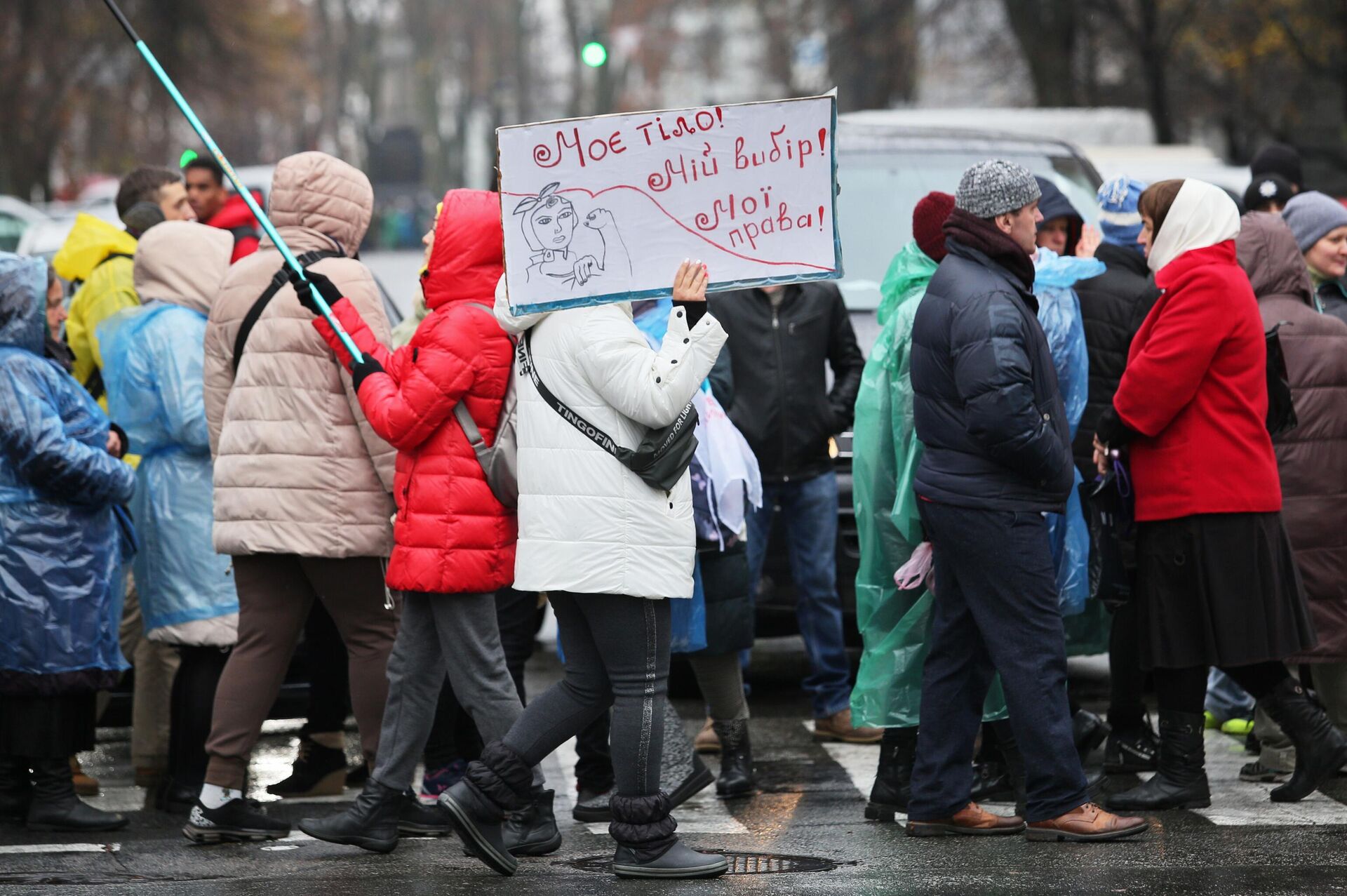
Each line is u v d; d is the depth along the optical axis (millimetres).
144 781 17000
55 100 84812
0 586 14703
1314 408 15641
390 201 132625
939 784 13969
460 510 12984
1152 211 14617
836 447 19031
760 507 16109
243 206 20172
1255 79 78438
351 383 14078
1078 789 13656
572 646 12781
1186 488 14328
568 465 12352
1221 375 14336
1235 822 14289
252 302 14453
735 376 17875
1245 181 33031
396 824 13742
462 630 13180
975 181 13492
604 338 12234
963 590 13656
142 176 19125
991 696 14672
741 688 15828
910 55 77938
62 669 14734
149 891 12523
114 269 17812
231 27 89312
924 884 12484
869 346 19672
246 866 13445
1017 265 13469
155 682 16891
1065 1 66062
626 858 12789
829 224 12406
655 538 12352
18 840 14508
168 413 15570
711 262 12383
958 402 13438
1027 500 13359
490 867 12836
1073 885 12359
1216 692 18266
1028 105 78375
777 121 12297
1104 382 16047
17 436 14531
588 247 12297
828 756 17531
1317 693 16406
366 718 14633
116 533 15289
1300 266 16109
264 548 14023
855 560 19016
